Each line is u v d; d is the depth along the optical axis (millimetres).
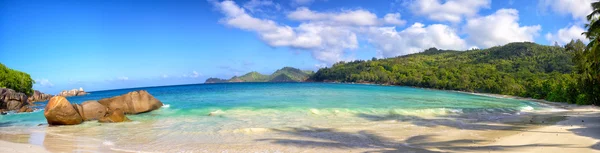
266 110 26766
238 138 16062
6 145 14828
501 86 84875
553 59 127438
